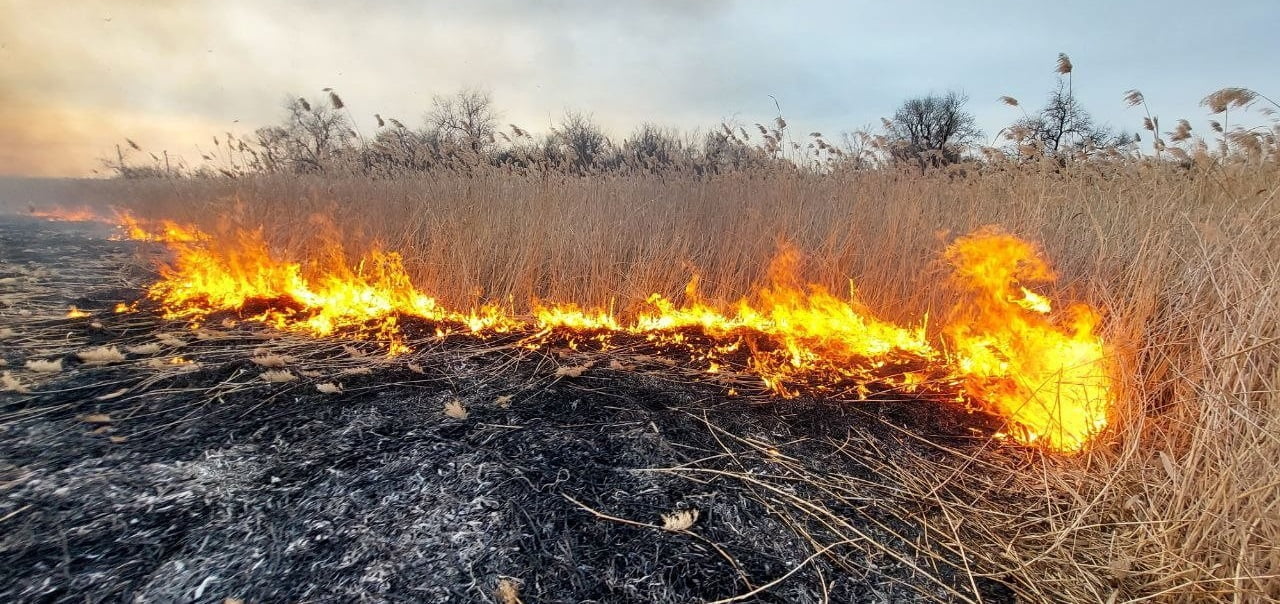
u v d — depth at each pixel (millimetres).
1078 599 2033
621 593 1935
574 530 2229
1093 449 2971
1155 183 3740
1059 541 2336
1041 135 5418
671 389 3730
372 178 7305
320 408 3129
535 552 2090
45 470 2391
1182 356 2988
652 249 5754
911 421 3420
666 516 2354
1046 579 2137
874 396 3770
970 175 5867
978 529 2432
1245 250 2721
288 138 8445
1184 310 3018
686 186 6617
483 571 1975
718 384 3881
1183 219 3176
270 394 3293
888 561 2193
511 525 2215
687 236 5871
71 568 1845
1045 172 5168
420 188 6664
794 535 2307
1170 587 2055
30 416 2902
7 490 2225
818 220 5871
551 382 3746
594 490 2506
